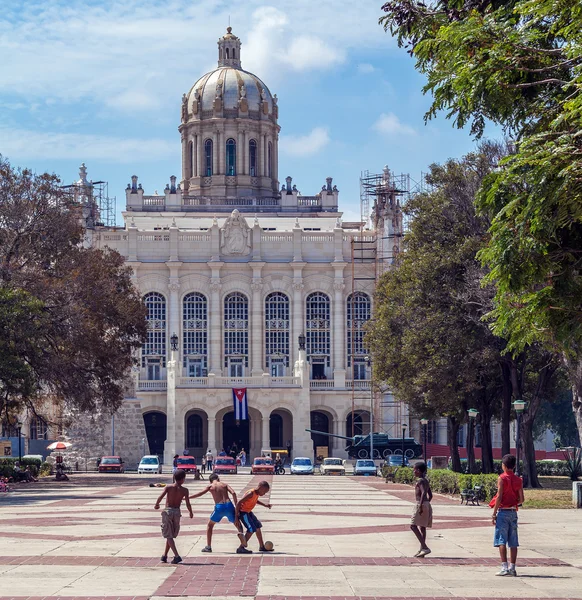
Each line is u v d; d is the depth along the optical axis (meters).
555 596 20.77
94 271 76.38
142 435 110.62
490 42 22.14
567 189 20.00
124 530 32.88
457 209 61.00
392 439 112.75
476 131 24.78
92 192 141.62
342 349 132.00
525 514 40.09
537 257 21.62
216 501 27.14
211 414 118.81
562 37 22.67
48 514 39.75
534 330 23.98
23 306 64.00
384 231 132.00
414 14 26.34
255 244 133.62
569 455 84.56
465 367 60.28
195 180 150.88
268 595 20.80
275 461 97.44
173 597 20.58
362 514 40.31
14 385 64.62
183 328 131.75
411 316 63.66
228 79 152.88
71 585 21.95
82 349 73.00
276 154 155.00
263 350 132.12
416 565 24.91
